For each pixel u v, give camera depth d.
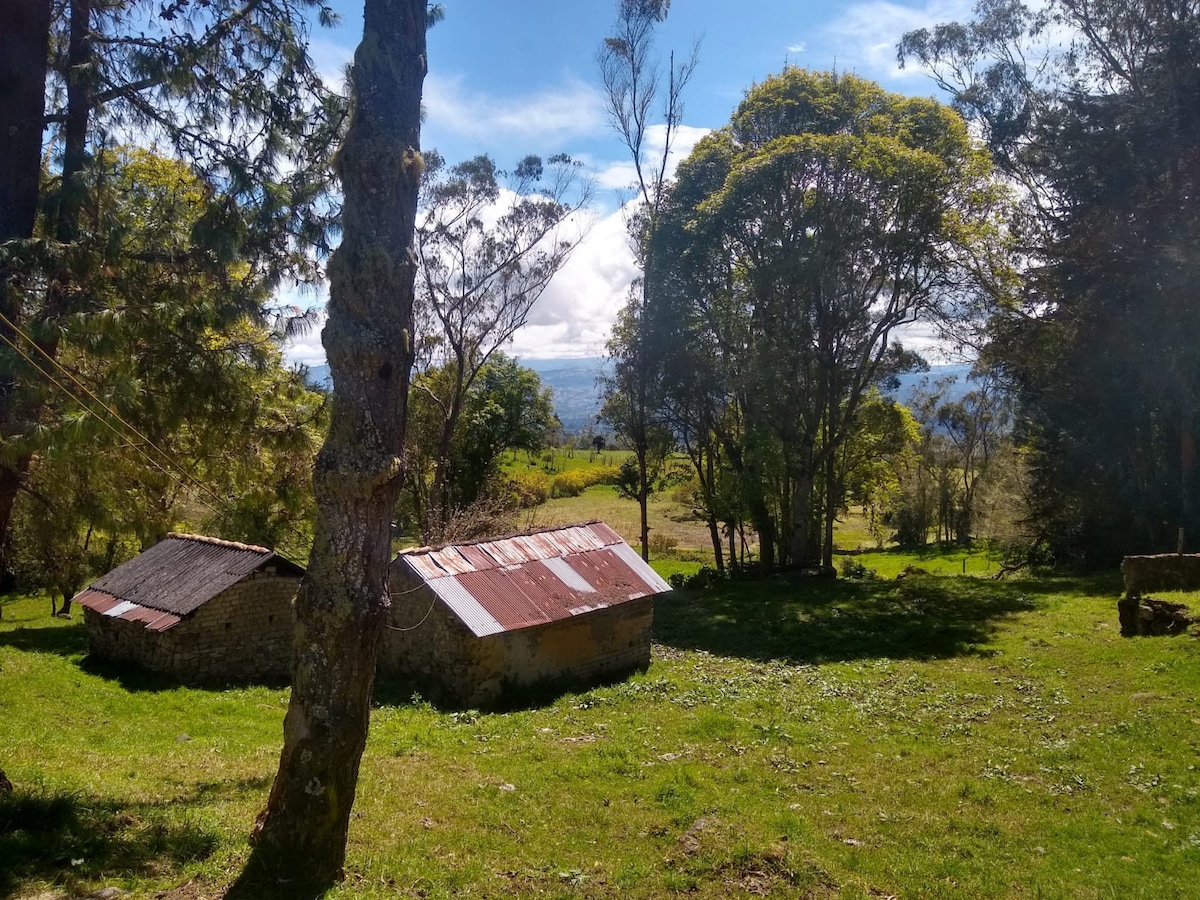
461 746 13.60
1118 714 15.09
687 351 35.06
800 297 32.75
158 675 19.03
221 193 10.30
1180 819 10.51
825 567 37.50
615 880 8.46
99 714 15.83
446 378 44.53
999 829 10.21
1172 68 31.89
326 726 6.96
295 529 26.86
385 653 18.73
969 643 23.14
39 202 9.67
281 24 10.26
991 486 51.69
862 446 42.66
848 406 35.94
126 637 20.28
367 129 7.00
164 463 14.34
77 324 8.66
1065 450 36.91
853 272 32.22
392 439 7.03
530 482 71.06
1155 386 33.28
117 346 9.13
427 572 17.81
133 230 10.05
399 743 13.52
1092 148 32.97
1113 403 34.69
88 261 9.05
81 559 24.80
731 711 16.31
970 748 13.73
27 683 17.66
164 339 10.09
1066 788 11.67
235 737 14.57
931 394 66.44
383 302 6.97
